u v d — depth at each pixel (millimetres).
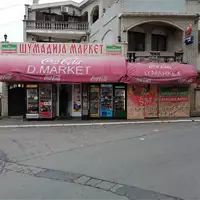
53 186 5289
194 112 17406
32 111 15891
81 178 5750
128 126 13703
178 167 6402
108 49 16297
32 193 4934
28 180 5668
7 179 5758
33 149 8570
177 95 16969
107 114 16531
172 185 5262
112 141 9711
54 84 16219
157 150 8156
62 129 12883
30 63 14594
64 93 17188
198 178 5629
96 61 15031
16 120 15836
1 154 7988
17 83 16984
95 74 14633
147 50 18531
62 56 15570
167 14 16891
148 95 16656
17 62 14602
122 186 5250
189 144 8898
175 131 11742
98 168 6430
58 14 27141
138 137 10438
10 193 4941
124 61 15250
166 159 7121
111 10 18500
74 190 5070
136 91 16500
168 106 16906
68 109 17266
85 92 16328
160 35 19141
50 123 14656
